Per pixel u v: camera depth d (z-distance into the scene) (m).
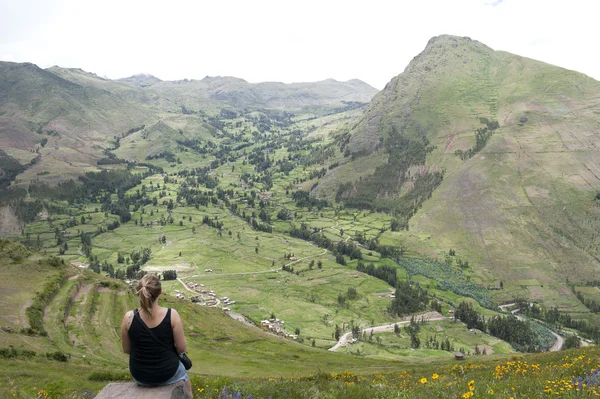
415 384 18.31
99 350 71.44
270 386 14.22
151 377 7.31
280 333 172.75
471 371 27.12
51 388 19.22
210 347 93.19
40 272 106.50
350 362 89.19
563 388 12.61
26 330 69.56
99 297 105.50
